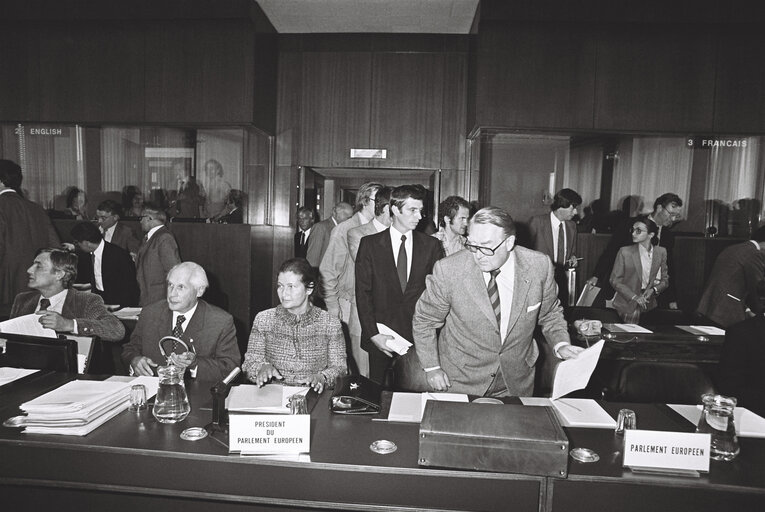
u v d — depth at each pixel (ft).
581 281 17.10
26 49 16.90
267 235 18.61
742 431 5.64
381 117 19.27
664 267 14.02
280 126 19.43
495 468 4.52
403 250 9.90
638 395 8.00
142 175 18.04
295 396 5.41
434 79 19.13
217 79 16.49
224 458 4.77
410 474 4.60
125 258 14.02
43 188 18.21
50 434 5.18
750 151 16.99
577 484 4.50
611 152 17.65
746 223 17.25
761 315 7.11
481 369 6.98
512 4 15.72
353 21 18.20
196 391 6.60
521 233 17.87
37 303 9.30
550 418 4.92
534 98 15.89
